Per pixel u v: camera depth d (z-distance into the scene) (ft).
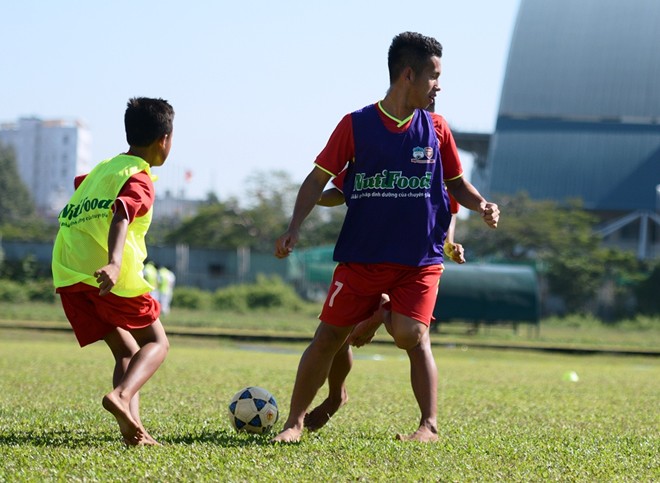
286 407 81.61
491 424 71.82
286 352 211.61
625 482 46.19
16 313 322.75
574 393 107.24
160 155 56.39
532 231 549.54
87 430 60.80
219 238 585.22
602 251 542.57
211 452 50.47
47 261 436.35
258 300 412.16
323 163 57.31
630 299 468.75
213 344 236.43
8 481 42.91
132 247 53.62
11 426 61.72
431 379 58.39
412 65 56.75
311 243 588.91
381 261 56.75
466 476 45.96
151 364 53.52
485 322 316.19
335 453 51.01
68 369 119.75
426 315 57.52
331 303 57.67
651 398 102.94
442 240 58.90
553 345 274.98
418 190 57.31
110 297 53.31
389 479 44.50
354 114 57.67
